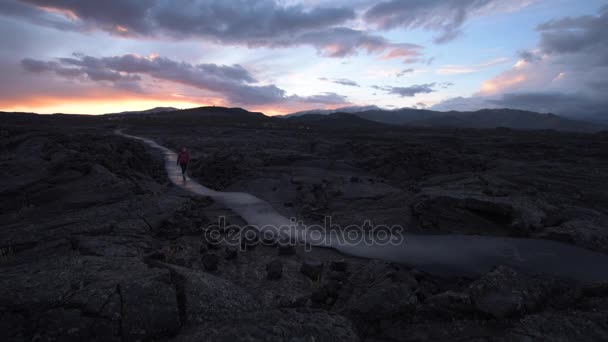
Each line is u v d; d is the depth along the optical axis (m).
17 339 3.08
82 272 4.18
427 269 6.03
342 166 19.25
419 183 14.97
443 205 8.80
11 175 11.66
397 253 6.81
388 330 3.74
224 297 3.99
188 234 7.96
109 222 7.75
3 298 3.54
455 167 18.64
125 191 10.55
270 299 4.59
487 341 3.41
